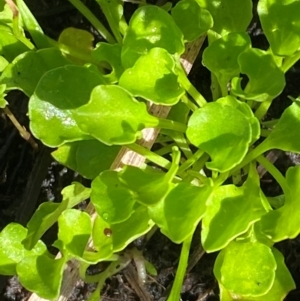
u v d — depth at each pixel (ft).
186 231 0.30
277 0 0.35
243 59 0.34
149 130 0.37
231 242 0.33
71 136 0.34
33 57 0.38
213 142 0.31
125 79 0.33
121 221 0.32
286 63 0.36
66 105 0.35
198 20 0.37
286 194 0.32
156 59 0.33
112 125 0.33
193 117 0.31
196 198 0.31
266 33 0.35
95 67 0.36
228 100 0.32
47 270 0.34
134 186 0.31
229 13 0.39
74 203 0.36
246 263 0.32
